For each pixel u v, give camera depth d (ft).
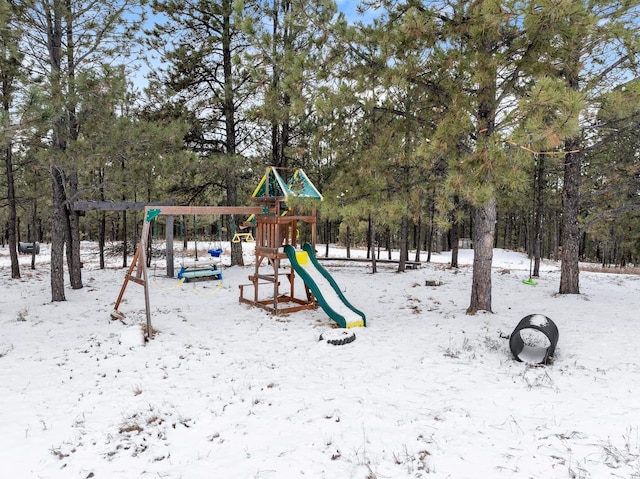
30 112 25.77
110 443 15.08
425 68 25.63
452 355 23.40
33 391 19.56
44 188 54.29
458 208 30.42
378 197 28.73
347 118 29.01
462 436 14.79
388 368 21.98
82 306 36.70
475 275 32.60
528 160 20.44
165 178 44.42
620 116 23.93
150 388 19.94
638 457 12.94
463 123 23.16
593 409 16.43
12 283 48.03
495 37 23.56
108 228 107.96
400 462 13.28
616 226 73.87
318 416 16.66
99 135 34.96
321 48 26.37
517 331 22.24
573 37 22.24
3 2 30.60
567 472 12.37
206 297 41.70
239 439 15.17
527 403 17.25
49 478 13.07
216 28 53.21
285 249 37.35
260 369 22.34
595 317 30.55
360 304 38.45
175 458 14.12
